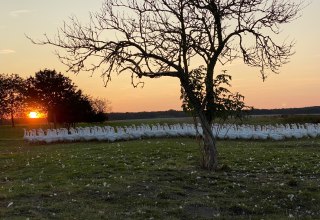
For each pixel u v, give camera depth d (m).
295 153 31.53
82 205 16.64
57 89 90.88
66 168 25.34
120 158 29.22
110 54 24.02
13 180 22.44
